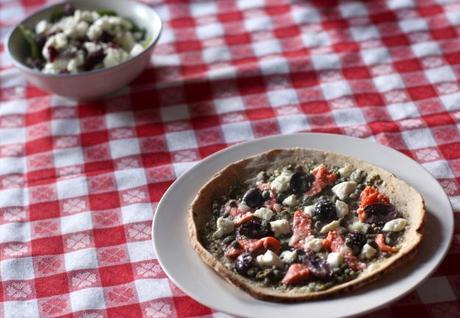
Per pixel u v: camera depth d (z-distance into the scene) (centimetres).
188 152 107
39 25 120
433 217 87
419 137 105
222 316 85
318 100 114
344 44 124
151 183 103
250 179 94
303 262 84
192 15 135
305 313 79
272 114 112
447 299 84
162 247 87
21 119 117
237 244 86
